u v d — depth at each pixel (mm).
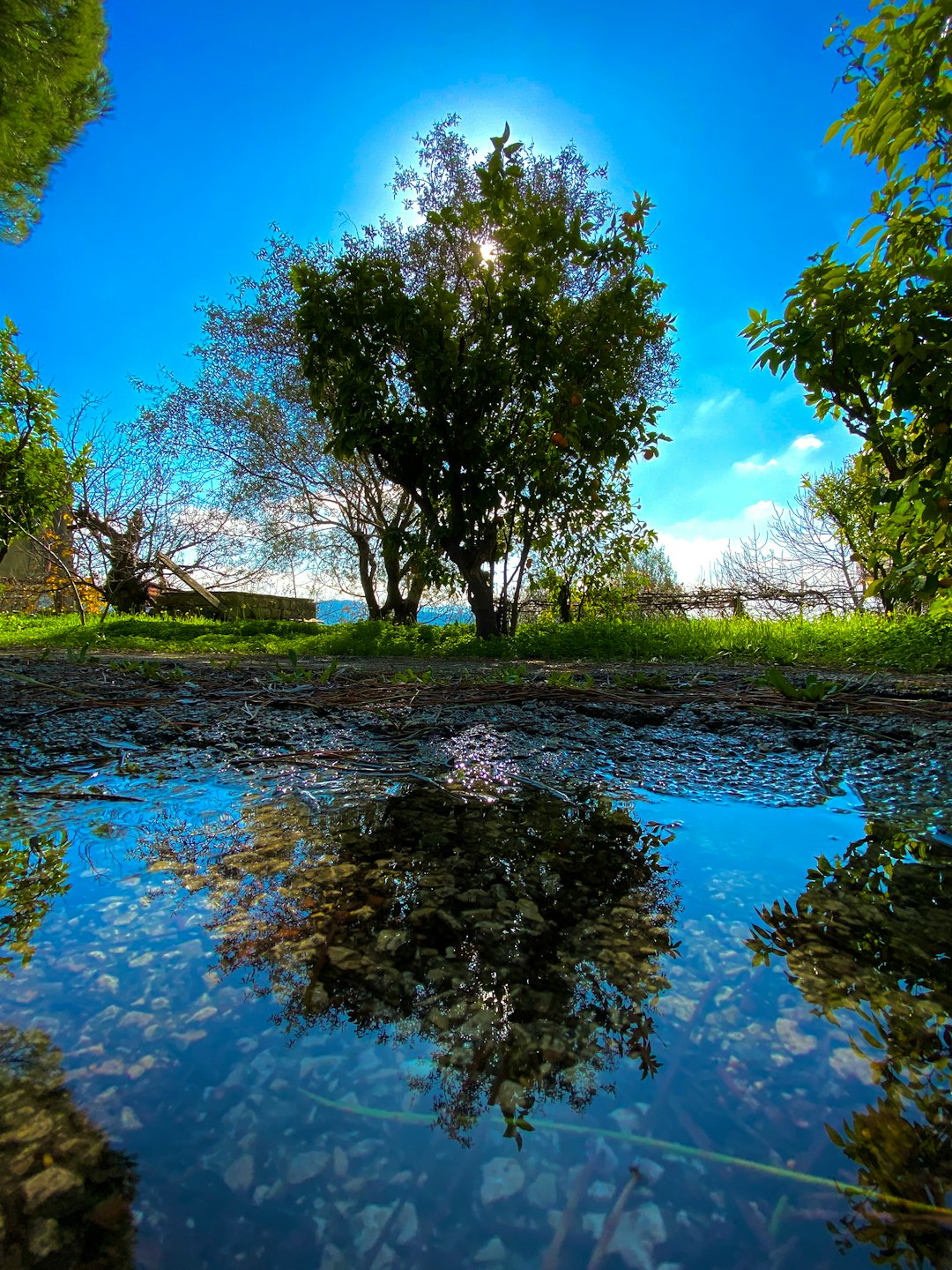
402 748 2020
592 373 6660
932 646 4793
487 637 7176
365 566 13039
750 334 2746
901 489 2578
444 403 6738
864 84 2080
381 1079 592
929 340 2234
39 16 8383
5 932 879
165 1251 423
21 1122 532
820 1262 416
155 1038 647
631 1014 697
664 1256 423
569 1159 504
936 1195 472
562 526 7523
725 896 1003
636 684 3369
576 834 1281
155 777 1694
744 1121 546
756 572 13961
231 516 13211
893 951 834
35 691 3043
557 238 6129
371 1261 416
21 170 9375
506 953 826
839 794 1578
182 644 7629
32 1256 417
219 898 991
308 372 6957
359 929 889
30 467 10031
